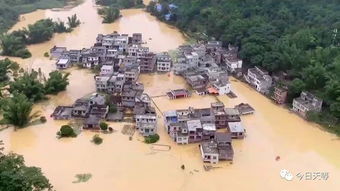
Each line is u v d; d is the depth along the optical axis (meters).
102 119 143.38
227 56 192.25
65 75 166.75
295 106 155.12
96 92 165.00
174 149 129.25
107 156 124.00
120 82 164.00
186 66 183.38
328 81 154.50
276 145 134.12
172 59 196.00
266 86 168.75
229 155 123.25
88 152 125.75
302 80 162.88
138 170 118.25
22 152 124.69
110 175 115.50
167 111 144.75
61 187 109.56
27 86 154.00
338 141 138.12
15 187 94.62
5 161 101.19
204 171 119.31
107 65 177.12
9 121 137.62
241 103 158.62
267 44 186.50
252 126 144.75
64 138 132.88
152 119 136.88
